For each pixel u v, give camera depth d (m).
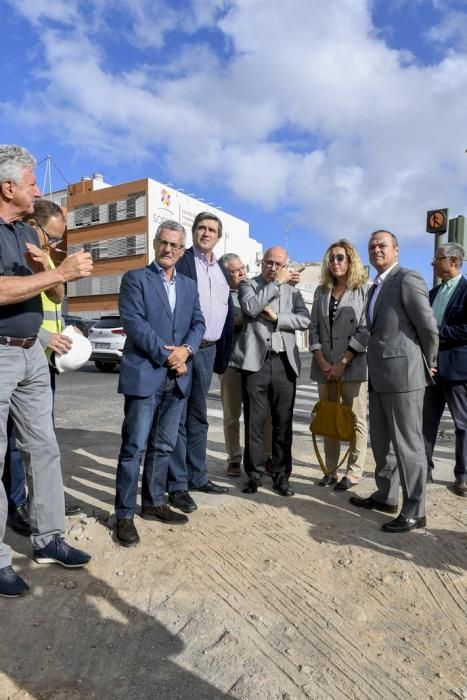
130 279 3.52
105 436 6.77
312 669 2.25
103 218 43.59
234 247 51.84
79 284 45.34
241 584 2.95
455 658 2.39
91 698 2.02
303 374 17.47
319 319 4.82
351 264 4.64
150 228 41.34
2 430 2.74
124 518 3.41
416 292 3.70
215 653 2.33
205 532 3.64
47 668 2.18
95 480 4.77
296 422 8.54
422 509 3.83
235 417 5.07
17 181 2.70
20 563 3.04
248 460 4.58
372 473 5.34
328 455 4.89
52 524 3.02
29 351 2.84
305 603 2.79
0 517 2.73
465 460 4.67
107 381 13.33
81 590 2.79
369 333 4.04
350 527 3.86
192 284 3.84
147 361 3.45
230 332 4.50
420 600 2.88
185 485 4.09
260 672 2.21
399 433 3.81
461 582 3.08
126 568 3.06
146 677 2.15
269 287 4.36
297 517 4.02
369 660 2.34
